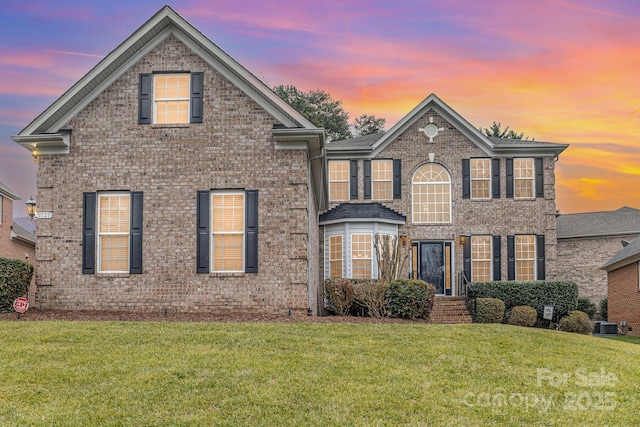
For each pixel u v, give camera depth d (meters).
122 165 17.59
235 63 17.31
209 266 17.19
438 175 28.69
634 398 10.17
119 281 17.34
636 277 25.62
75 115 17.83
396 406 9.20
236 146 17.42
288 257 17.02
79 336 12.66
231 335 13.00
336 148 28.81
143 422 8.40
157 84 17.84
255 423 8.45
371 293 18.20
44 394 9.30
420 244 28.47
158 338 12.61
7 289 16.78
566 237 32.09
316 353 11.76
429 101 28.59
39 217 17.62
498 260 28.05
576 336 15.41
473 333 14.21
